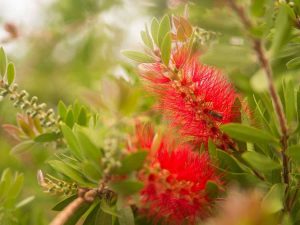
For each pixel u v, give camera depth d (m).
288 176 0.24
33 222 0.38
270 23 0.21
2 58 0.29
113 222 0.26
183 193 0.24
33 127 0.33
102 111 0.22
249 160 0.23
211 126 0.27
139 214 0.26
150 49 0.27
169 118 0.28
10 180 0.34
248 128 0.23
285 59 0.28
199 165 0.25
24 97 0.30
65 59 0.60
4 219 0.34
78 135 0.23
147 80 0.28
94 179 0.23
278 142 0.23
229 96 0.27
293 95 0.23
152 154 0.23
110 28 0.55
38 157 0.45
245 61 0.21
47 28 0.56
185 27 0.28
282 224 0.24
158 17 0.37
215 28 0.23
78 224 0.29
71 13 0.56
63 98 0.61
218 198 0.25
